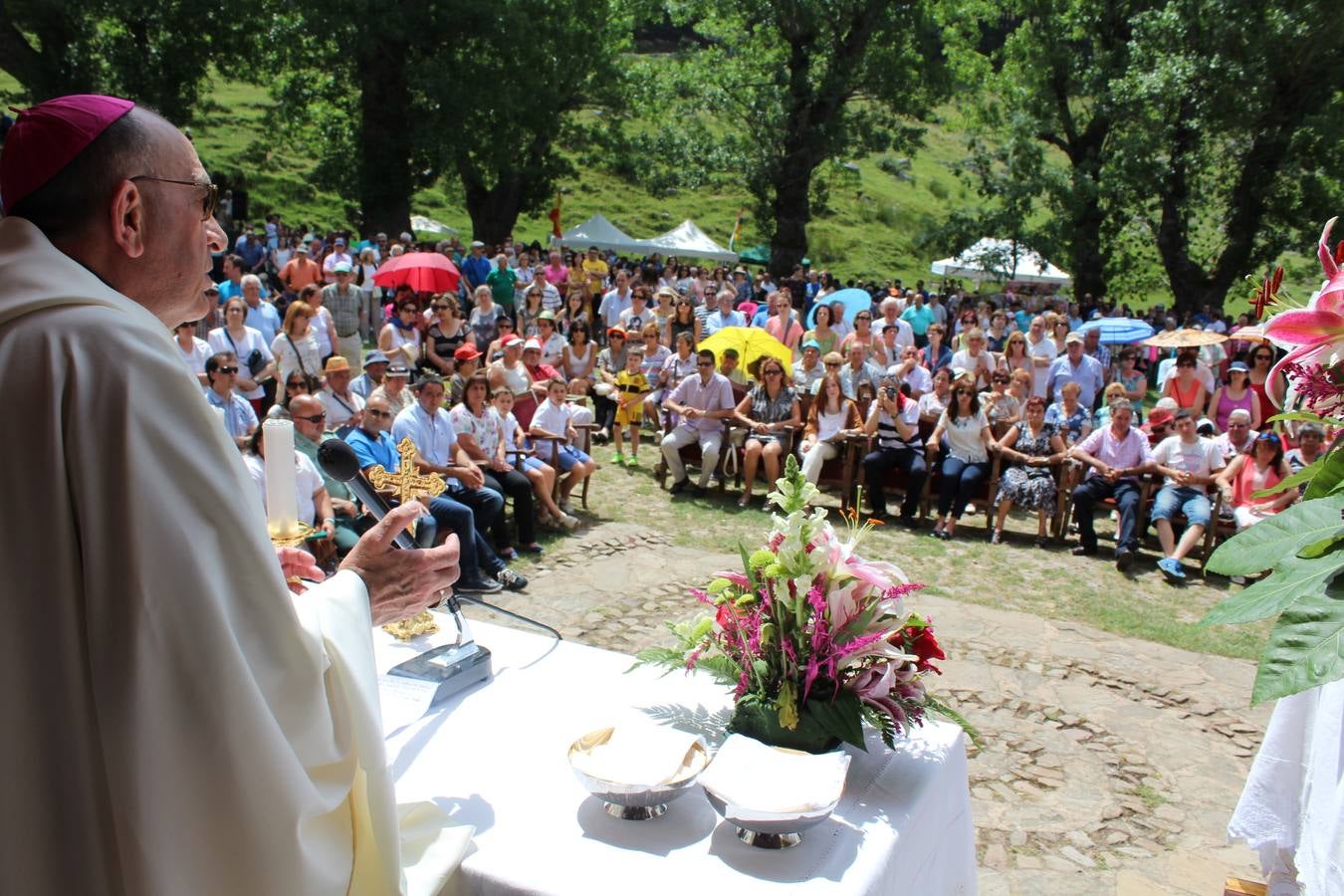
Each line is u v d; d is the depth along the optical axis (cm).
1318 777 212
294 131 2861
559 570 682
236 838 117
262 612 120
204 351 850
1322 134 2130
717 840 169
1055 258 2628
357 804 141
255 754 116
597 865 161
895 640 207
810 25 2559
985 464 832
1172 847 385
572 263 1914
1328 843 204
